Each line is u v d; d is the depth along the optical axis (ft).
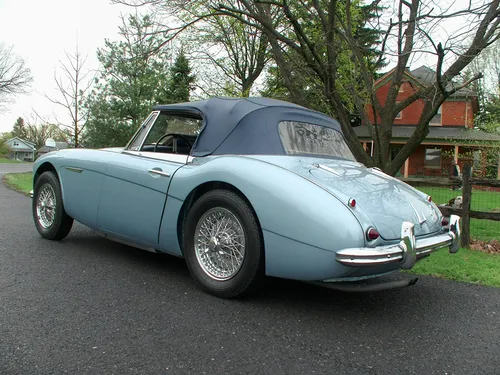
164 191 11.72
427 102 23.18
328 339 8.61
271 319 9.50
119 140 56.39
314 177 9.96
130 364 7.21
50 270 12.40
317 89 26.71
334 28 23.16
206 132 11.91
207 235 11.02
